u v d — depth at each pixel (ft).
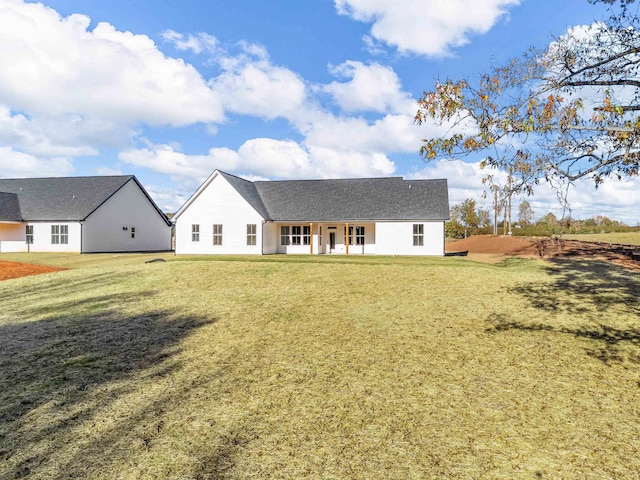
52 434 14.25
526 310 31.96
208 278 47.80
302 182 109.81
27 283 49.16
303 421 15.03
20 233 107.86
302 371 20.06
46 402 16.83
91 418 15.40
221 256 85.97
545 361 21.15
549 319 29.25
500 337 25.27
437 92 16.66
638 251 72.02
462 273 50.08
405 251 90.68
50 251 106.01
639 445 13.24
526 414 15.44
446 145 17.26
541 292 38.50
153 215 129.08
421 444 13.39
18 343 25.05
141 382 18.88
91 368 20.75
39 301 38.60
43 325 29.43
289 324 28.71
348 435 14.01
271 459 12.59
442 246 88.84
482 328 27.27
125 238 117.80
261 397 17.15
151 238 128.16
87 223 105.40
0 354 23.03
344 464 12.29
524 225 133.08
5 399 17.13
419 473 11.79
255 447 13.29
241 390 17.88
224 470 12.04
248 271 52.24
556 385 18.15
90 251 106.11
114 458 12.72
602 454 12.75
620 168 16.94
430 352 22.66
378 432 14.19
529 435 13.93
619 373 19.47
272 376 19.47
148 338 25.82
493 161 17.53
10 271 64.13
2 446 13.47
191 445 13.46
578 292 38.09
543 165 17.30
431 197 94.68
